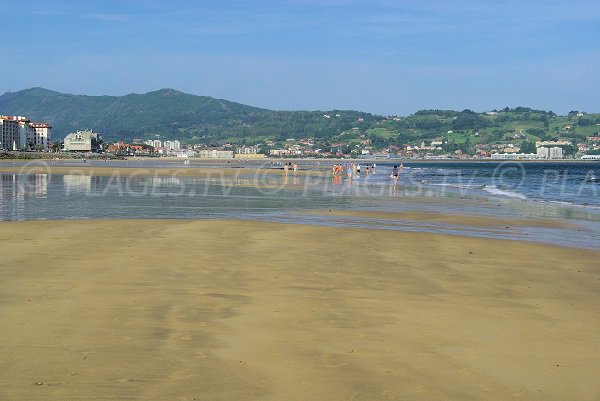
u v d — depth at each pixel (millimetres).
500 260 16203
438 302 11047
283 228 22047
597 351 8258
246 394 6426
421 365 7484
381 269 14328
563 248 18719
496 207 34875
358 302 10836
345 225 24141
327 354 7809
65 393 6348
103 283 11867
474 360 7738
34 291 11062
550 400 6512
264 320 9398
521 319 9945
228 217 26656
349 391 6578
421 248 18031
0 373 6879
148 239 18422
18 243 17250
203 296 10945
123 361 7348
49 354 7547
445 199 40969
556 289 12594
